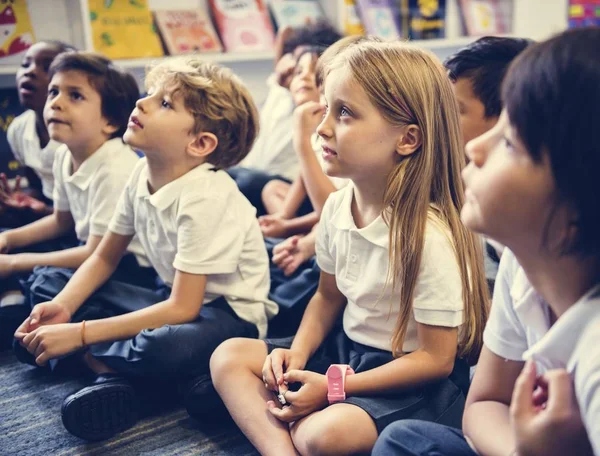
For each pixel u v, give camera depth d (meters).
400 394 0.90
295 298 1.28
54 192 1.51
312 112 1.34
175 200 1.13
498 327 0.72
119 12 2.05
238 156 1.23
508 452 0.64
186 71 1.15
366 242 0.94
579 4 2.72
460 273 0.90
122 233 1.24
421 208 0.91
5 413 1.10
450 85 0.96
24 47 1.95
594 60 0.50
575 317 0.55
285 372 0.96
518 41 1.21
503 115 0.58
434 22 2.60
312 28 1.90
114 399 1.01
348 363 1.00
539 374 0.64
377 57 0.91
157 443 1.01
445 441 0.70
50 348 1.04
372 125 0.89
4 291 1.39
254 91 2.45
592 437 0.51
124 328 1.08
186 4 2.29
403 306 0.91
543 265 0.58
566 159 0.51
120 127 1.40
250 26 2.30
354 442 0.83
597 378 0.51
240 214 1.19
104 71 1.36
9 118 1.99
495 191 0.56
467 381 0.98
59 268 1.32
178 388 1.09
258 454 0.98
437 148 0.93
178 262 1.11
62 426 1.06
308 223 1.50
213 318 1.12
